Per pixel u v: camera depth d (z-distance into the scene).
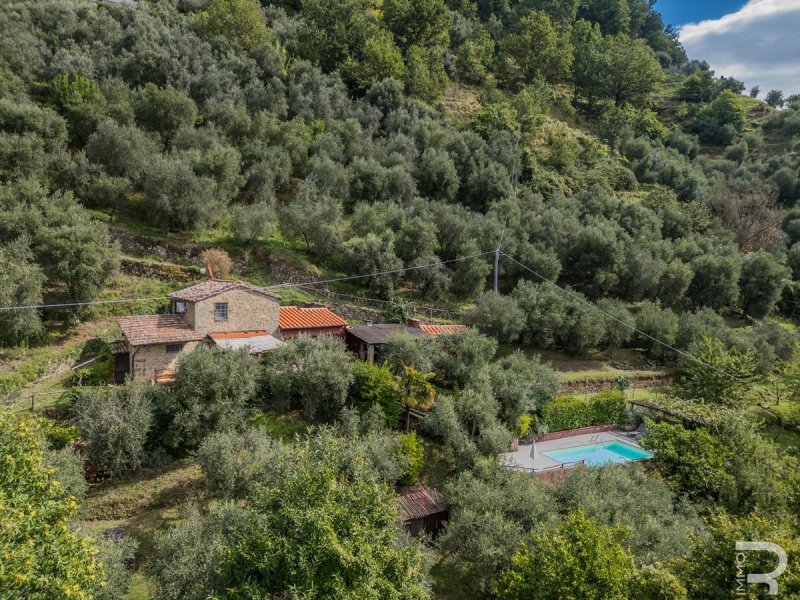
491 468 24.98
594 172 76.31
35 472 13.17
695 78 132.50
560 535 18.59
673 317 46.12
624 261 52.09
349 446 18.33
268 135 53.47
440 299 44.81
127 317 30.80
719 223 73.50
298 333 33.66
